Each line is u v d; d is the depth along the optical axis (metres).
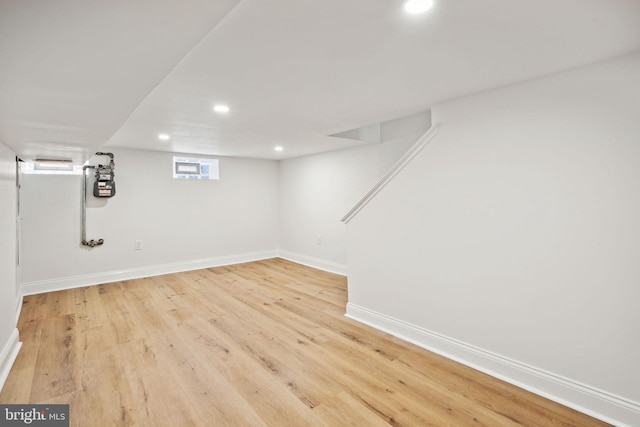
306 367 2.19
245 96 2.18
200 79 1.88
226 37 1.39
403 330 2.64
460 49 1.54
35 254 3.79
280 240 6.03
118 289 3.97
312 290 3.97
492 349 2.10
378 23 1.29
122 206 4.38
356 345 2.52
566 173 1.79
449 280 2.32
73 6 0.80
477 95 2.16
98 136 2.28
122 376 2.07
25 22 0.87
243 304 3.45
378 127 4.18
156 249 4.68
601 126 1.68
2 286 2.11
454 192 2.29
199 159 5.11
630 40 1.45
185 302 3.50
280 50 1.52
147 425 1.64
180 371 2.14
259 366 2.20
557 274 1.83
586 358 1.74
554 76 1.83
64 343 2.52
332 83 1.97
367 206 2.90
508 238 2.02
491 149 2.09
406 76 1.86
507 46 1.51
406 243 2.60
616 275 1.64
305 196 5.38
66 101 1.54
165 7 0.84
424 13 1.22
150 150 4.57
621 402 1.63
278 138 3.69
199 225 5.09
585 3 1.16
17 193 3.22
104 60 1.14
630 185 1.60
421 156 2.47
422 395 1.88
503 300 2.05
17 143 2.40
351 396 1.88
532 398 1.85
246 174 5.59
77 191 4.06
